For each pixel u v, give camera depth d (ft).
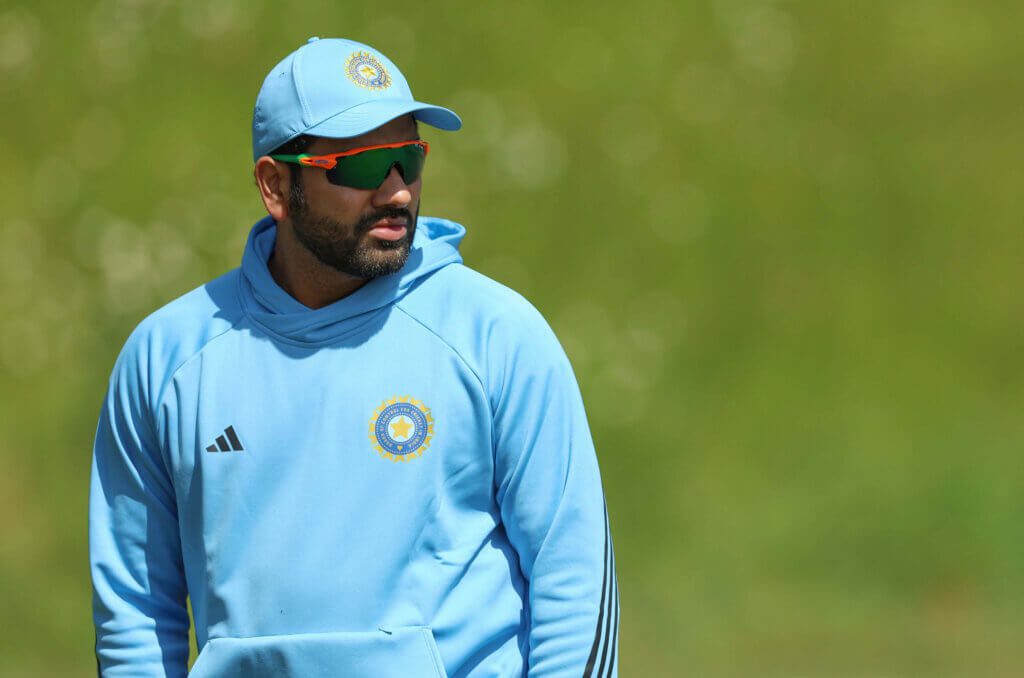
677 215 128.36
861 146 132.77
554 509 28.60
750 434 119.44
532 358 28.66
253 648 27.81
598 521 29.09
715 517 113.80
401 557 27.66
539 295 124.36
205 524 28.53
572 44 133.90
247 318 29.27
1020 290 126.52
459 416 28.14
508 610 28.76
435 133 128.88
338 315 28.45
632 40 134.62
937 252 128.47
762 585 108.99
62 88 129.39
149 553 30.42
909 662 97.30
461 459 28.22
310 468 28.02
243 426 28.45
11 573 107.34
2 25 131.44
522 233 126.11
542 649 28.45
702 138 131.64
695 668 97.81
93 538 30.66
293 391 28.40
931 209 130.31
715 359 123.34
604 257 126.31
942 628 104.06
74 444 116.37
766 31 136.67
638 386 121.08
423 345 28.45
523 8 135.23
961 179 131.03
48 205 124.98
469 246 124.77
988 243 128.67
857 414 120.47
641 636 103.04
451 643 28.04
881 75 135.95
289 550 27.81
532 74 132.16
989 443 116.88
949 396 121.60
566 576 28.55
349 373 28.30
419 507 27.81
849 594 108.37
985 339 124.47
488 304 28.86
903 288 127.24
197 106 128.77
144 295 121.39
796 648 100.89
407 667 27.35
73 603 105.91
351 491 27.84
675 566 110.32
